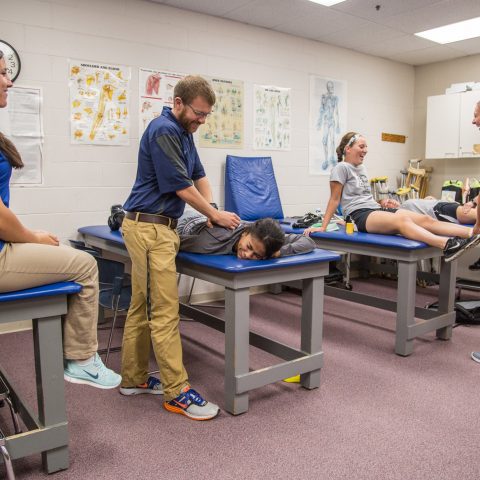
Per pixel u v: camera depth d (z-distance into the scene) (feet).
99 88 12.05
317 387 8.22
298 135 16.16
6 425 6.89
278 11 13.53
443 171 19.33
